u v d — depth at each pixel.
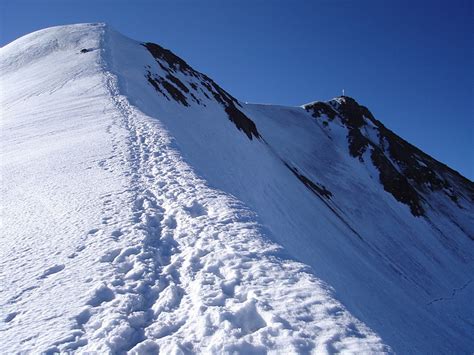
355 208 59.38
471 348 25.45
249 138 49.44
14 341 5.07
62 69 35.88
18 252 7.79
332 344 4.82
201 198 10.38
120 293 6.21
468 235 70.38
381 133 95.44
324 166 70.12
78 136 17.62
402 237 56.09
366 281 26.17
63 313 5.67
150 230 8.55
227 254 7.27
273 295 5.93
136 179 11.85
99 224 8.73
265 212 23.45
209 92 57.53
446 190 84.12
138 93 30.28
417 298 35.91
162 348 4.93
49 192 11.27
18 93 31.31
